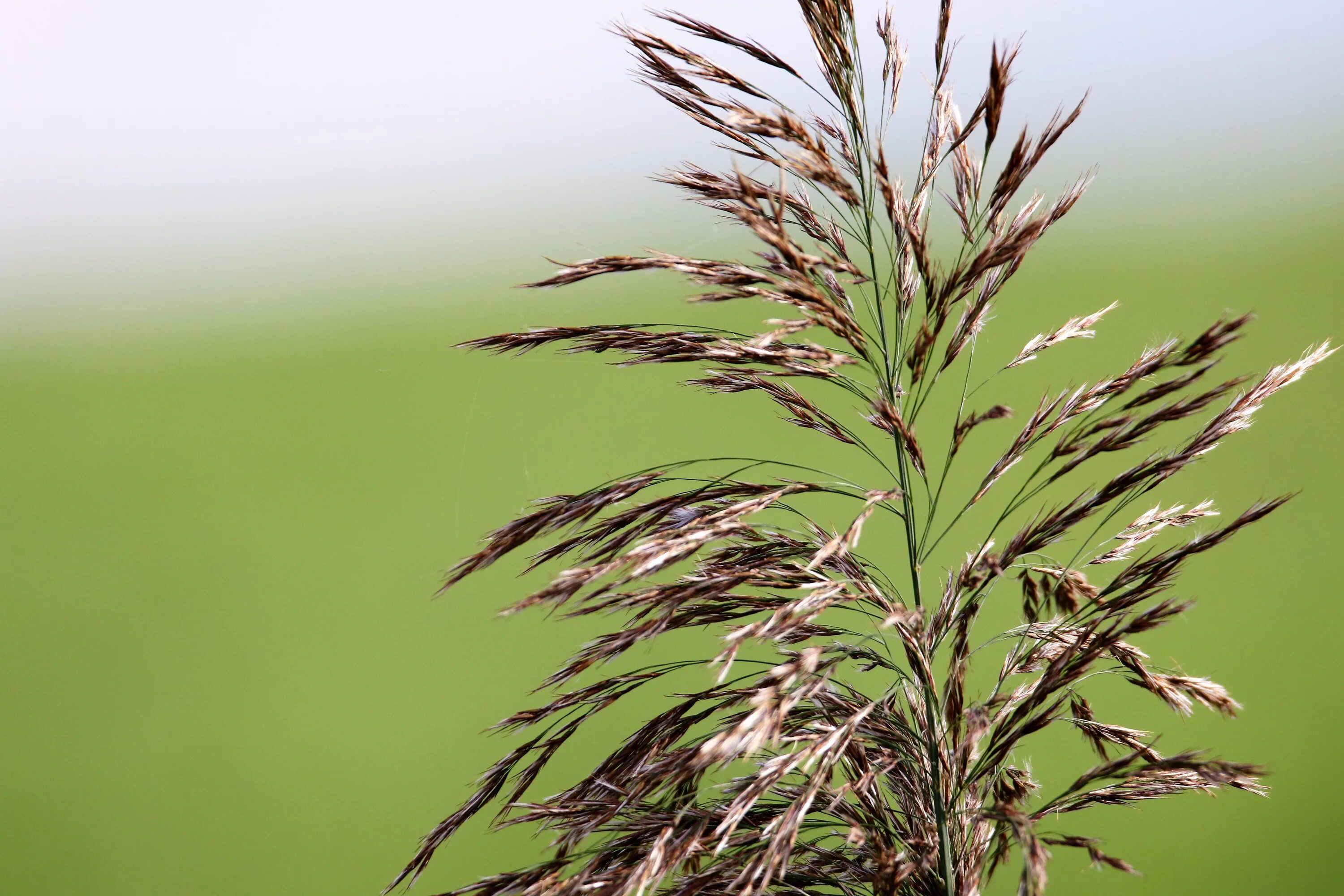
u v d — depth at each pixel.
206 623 6.69
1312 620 5.12
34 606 6.95
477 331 11.04
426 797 5.20
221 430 9.41
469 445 8.43
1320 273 8.71
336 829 5.02
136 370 10.95
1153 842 4.14
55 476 8.60
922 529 6.00
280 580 7.03
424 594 6.86
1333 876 3.78
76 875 4.84
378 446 8.72
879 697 1.11
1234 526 1.08
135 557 7.40
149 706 5.95
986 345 7.98
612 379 9.26
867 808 1.23
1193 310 8.44
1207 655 5.08
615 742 5.37
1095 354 7.79
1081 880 3.94
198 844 4.99
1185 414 1.04
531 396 9.09
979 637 5.00
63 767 5.55
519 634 6.38
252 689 6.02
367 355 10.87
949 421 7.09
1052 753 4.56
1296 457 6.27
